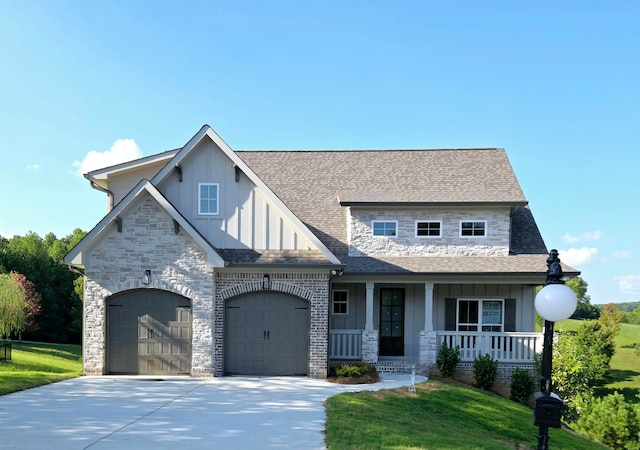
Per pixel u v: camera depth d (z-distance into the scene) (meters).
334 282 18.00
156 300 15.30
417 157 22.16
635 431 15.13
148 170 18.81
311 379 15.01
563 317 6.82
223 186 16.23
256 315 15.66
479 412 12.74
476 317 18.88
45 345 43.16
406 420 10.63
